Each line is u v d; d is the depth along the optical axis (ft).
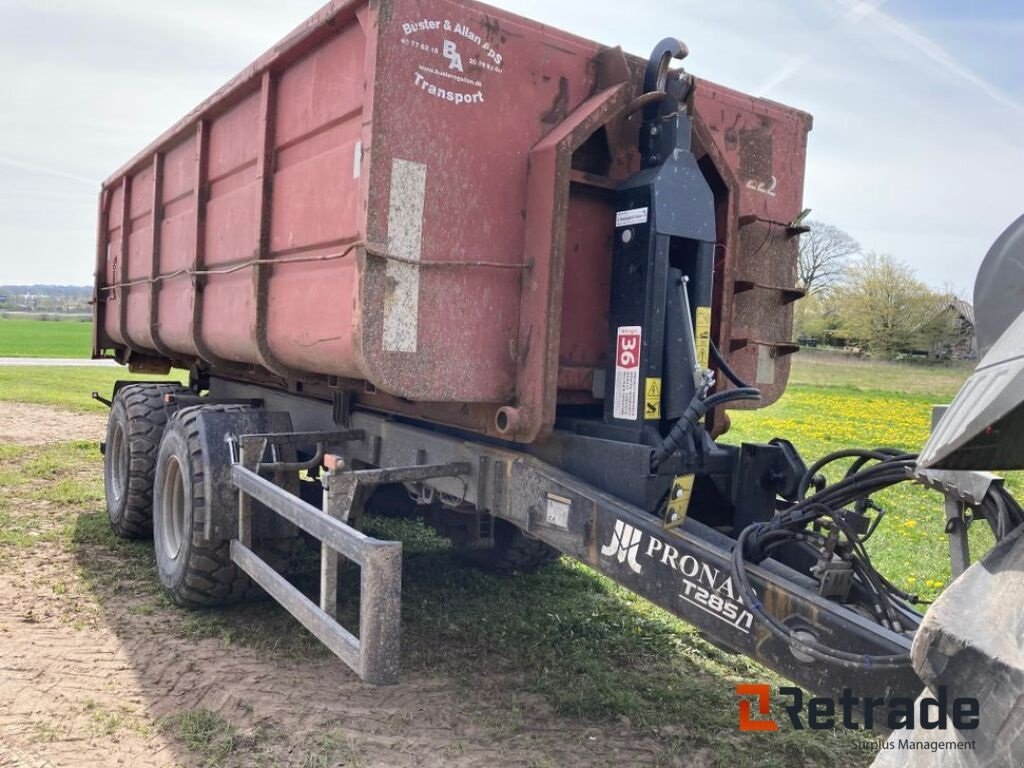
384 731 10.98
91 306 25.50
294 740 10.64
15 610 14.90
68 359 113.39
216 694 11.84
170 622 14.53
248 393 19.20
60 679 12.21
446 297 10.14
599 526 9.70
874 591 8.18
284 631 14.23
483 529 15.76
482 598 16.35
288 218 12.55
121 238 22.52
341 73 11.14
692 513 11.28
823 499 8.48
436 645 13.92
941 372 93.97
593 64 11.16
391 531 21.30
